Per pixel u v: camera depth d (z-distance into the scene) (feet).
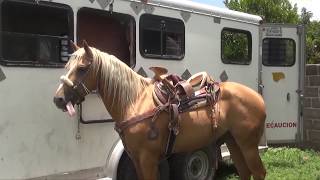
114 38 19.31
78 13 17.26
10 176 15.44
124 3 18.78
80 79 15.25
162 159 17.20
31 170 16.02
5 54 15.20
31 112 15.96
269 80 31.07
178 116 16.17
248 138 17.87
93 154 17.89
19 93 15.60
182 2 21.33
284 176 24.93
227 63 24.00
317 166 27.40
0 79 15.08
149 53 19.85
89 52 15.39
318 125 33.12
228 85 18.15
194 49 21.99
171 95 16.28
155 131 15.83
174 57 20.93
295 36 31.17
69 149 17.12
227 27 24.00
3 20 15.08
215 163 22.35
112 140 18.53
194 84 17.40
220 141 19.36
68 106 15.03
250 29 25.57
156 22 20.11
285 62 31.17
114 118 16.16
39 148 16.22
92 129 17.83
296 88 31.48
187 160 20.66
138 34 19.31
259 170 18.10
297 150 30.96
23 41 15.69
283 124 31.40
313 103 33.30
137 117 15.70
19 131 15.65
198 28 22.20
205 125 17.03
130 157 16.88
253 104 17.98
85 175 17.66
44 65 16.29
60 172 16.87
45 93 16.35
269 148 31.09
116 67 15.93
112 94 15.85
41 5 16.10
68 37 16.97
